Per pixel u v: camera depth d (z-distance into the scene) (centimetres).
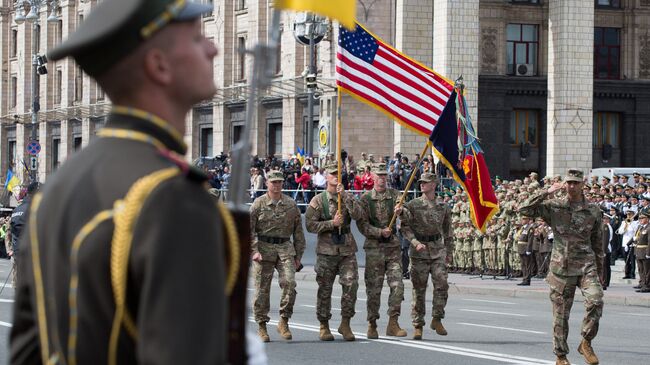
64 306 462
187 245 441
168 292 435
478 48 7850
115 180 460
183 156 496
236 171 522
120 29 465
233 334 479
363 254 6009
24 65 12038
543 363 2148
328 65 7969
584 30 7519
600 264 2127
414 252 2591
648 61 8481
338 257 2506
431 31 7669
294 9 537
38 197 496
